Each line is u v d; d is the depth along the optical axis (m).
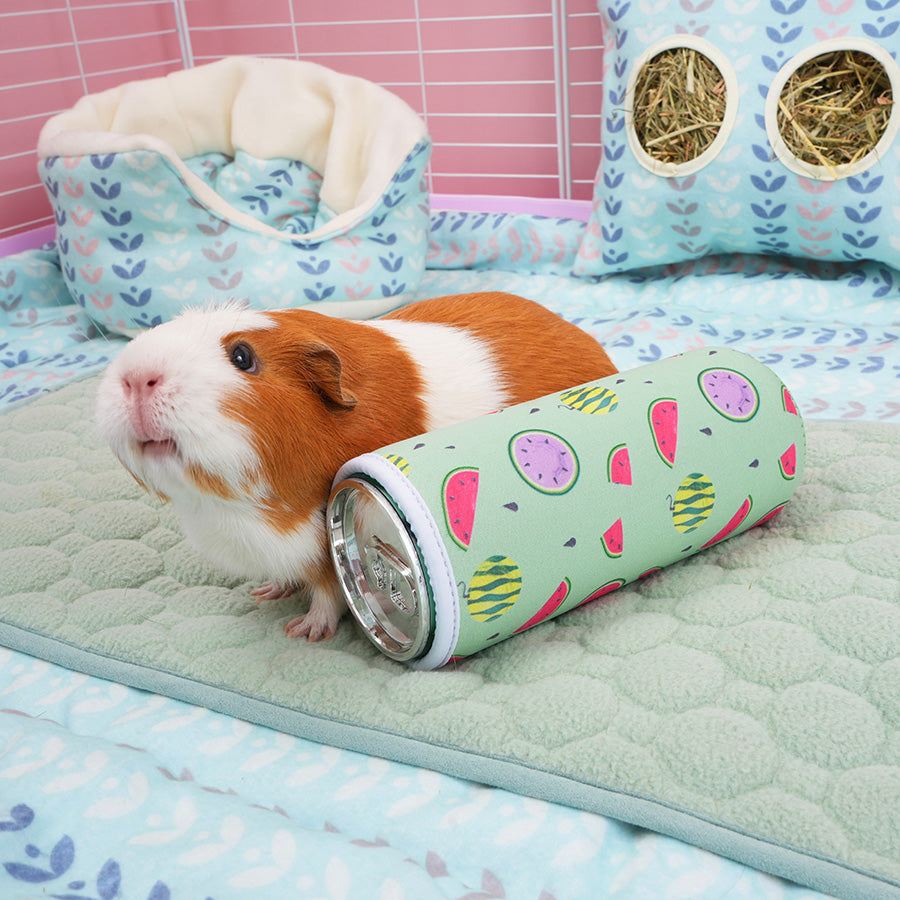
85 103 0.86
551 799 0.36
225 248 0.73
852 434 0.53
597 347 0.50
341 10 1.05
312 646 0.43
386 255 0.77
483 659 0.41
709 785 0.35
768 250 0.76
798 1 0.68
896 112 0.66
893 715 0.37
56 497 0.54
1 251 0.88
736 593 0.43
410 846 0.35
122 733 0.40
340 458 0.41
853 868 0.33
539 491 0.39
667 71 0.73
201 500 0.40
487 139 1.05
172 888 0.34
